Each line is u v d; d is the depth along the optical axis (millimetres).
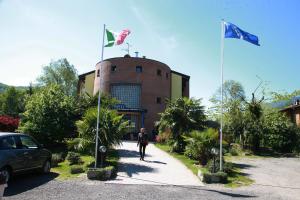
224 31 12945
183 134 18734
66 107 18844
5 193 8227
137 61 36500
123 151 19281
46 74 58781
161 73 38062
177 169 13461
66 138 18922
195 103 20125
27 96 20750
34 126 17859
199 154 14617
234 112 25297
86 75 44625
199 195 8977
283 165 16891
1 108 67938
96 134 12320
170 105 20625
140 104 35438
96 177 10734
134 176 11586
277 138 24250
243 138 24453
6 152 9141
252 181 11680
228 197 8867
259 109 24859
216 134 14641
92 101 20453
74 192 8695
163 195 8781
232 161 17922
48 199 7824
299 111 31922
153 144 26328
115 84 36188
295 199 9023
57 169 12469
